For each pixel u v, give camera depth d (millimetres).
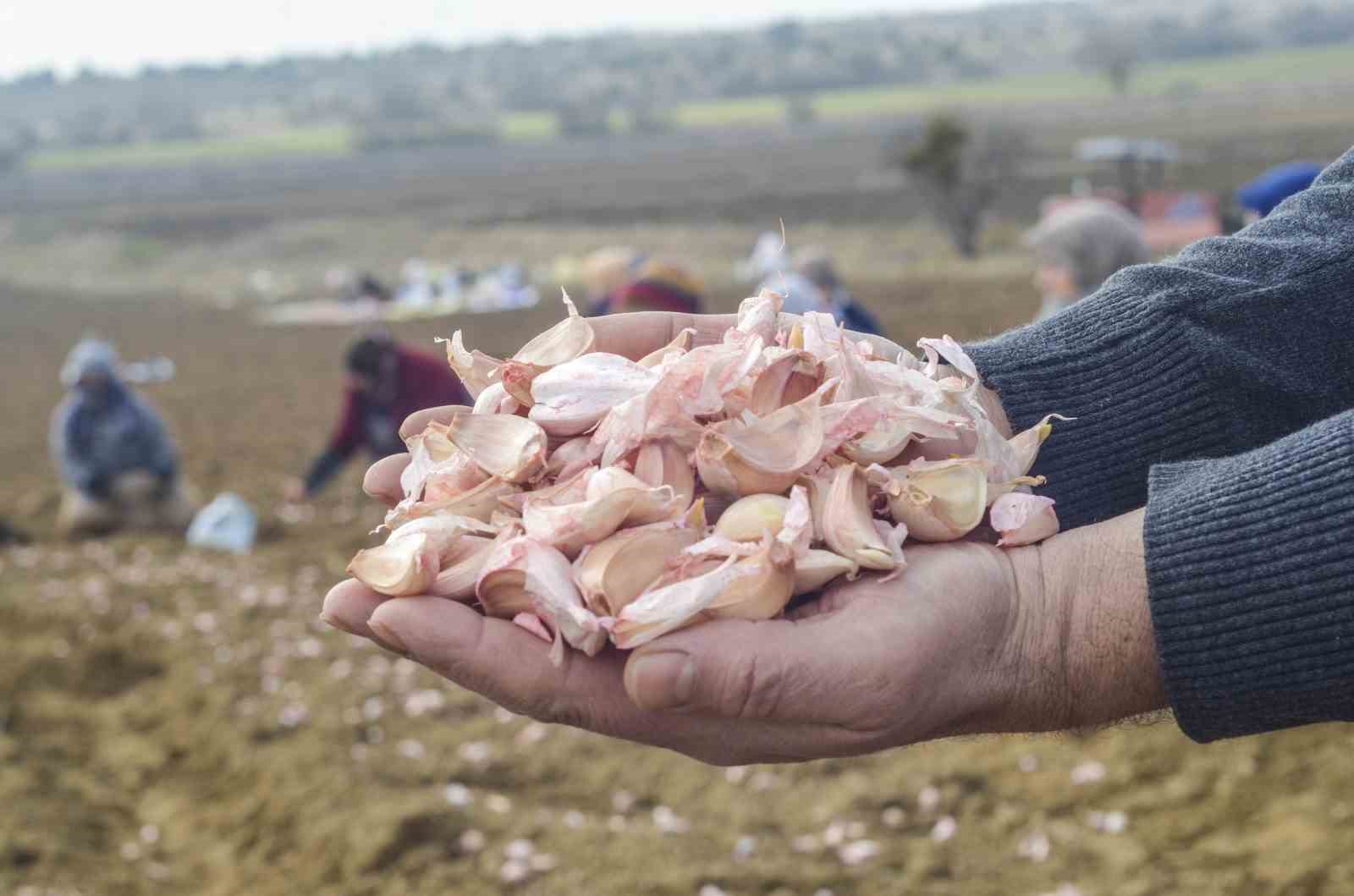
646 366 1714
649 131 99875
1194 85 95375
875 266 25156
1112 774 4543
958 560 1506
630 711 1441
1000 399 1767
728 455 1514
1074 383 1766
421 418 1821
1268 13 187625
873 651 1394
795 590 1494
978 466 1562
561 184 55344
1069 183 37281
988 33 193375
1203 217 14727
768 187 45031
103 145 131375
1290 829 4059
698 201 41375
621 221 37156
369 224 41719
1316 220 1794
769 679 1365
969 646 1461
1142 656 1472
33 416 15133
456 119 141250
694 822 4711
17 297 29453
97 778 5516
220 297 28984
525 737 5414
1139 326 1767
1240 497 1431
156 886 4648
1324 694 1379
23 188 75500
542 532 1471
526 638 1450
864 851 4328
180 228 45719
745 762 1480
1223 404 1721
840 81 162000
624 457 1581
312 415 13492
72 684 6523
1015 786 4617
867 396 1643
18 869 4551
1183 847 4109
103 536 9555
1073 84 111250
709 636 1378
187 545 8891
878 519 1585
